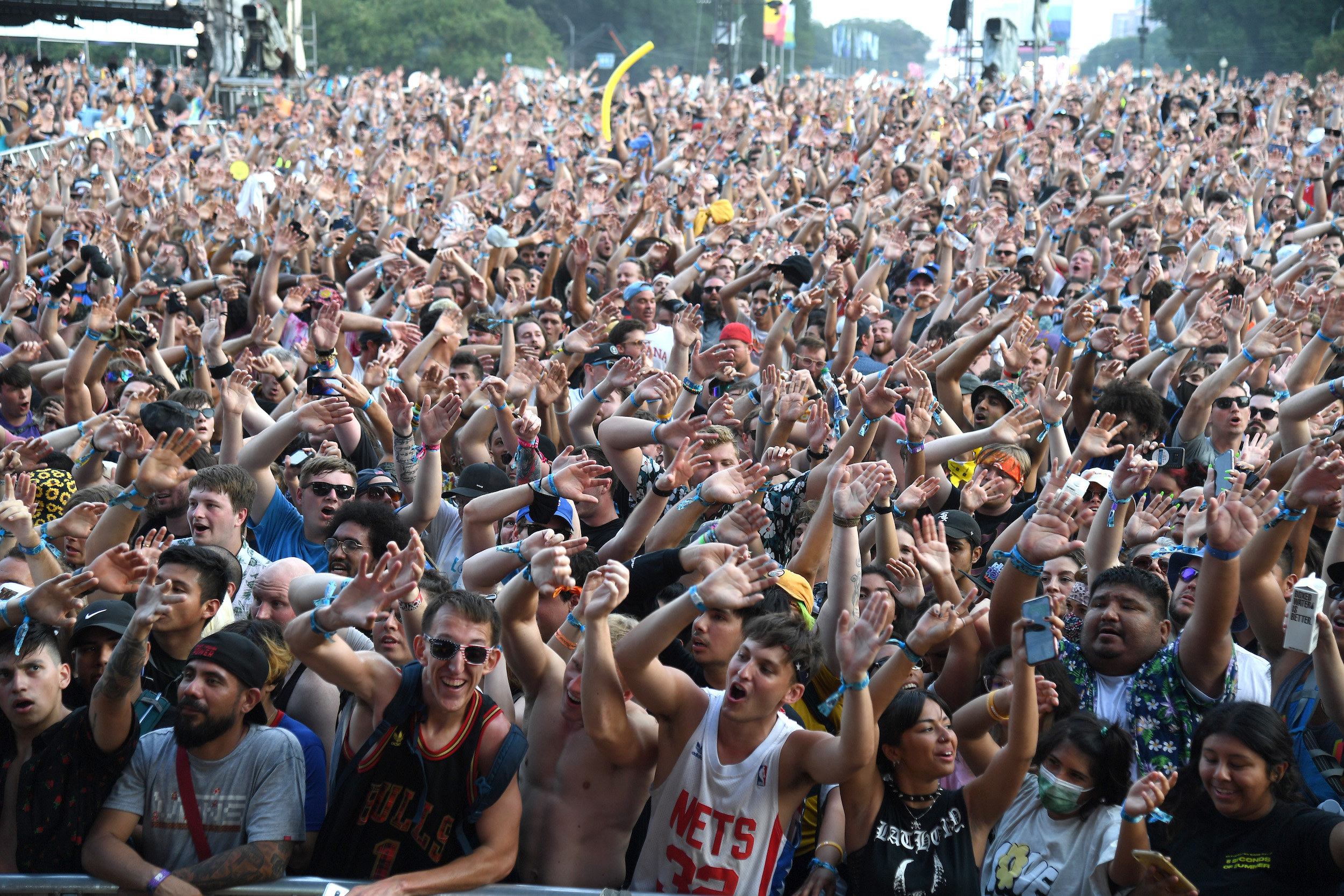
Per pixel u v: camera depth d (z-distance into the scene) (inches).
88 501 186.4
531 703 153.3
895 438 240.8
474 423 252.2
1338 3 2440.9
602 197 504.4
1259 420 273.9
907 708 144.6
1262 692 164.4
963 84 1182.3
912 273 391.9
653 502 189.0
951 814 145.6
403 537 189.9
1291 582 181.5
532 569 147.3
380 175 616.7
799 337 325.1
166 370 301.9
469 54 2992.1
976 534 214.4
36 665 144.9
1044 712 156.1
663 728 143.6
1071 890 139.4
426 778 136.5
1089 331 285.3
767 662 135.6
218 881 132.1
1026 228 542.9
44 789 136.6
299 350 314.2
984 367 322.7
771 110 880.9
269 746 140.9
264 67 1283.2
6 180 637.3
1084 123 866.1
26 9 1116.5
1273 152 616.7
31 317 398.3
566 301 438.9
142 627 134.6
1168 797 145.0
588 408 255.8
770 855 136.8
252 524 222.7
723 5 2073.1
